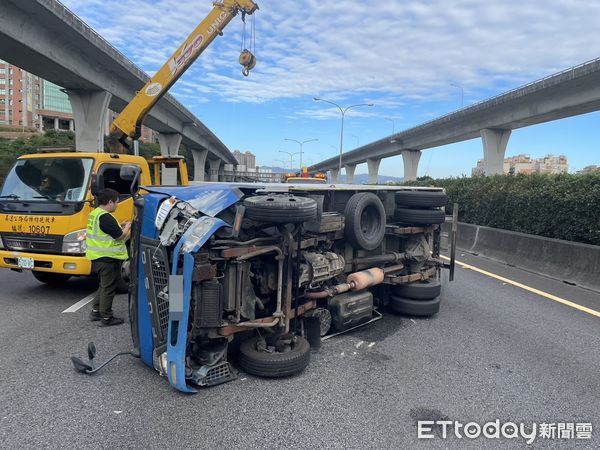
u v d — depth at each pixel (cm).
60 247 686
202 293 384
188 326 392
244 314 416
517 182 1220
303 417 356
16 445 309
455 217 677
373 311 639
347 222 522
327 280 524
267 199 415
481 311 678
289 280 440
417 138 5303
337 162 9700
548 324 616
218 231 402
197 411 361
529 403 390
